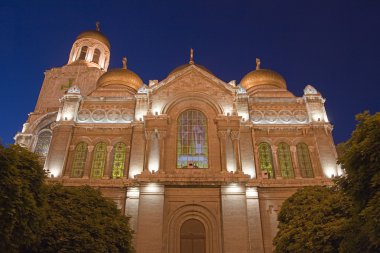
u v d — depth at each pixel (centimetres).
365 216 1684
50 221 2214
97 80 5841
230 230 3325
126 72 5181
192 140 3953
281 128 4081
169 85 4250
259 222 3438
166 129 3909
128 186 3594
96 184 3631
